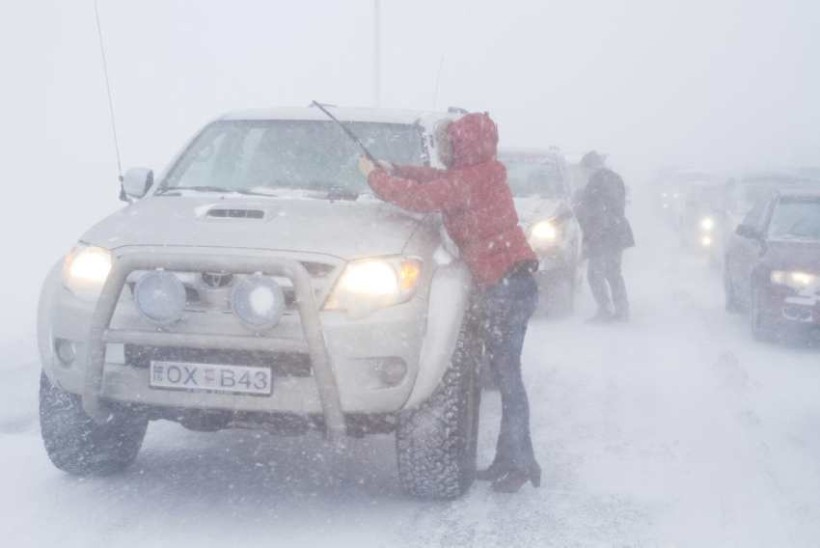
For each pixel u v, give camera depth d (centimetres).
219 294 463
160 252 459
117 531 472
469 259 518
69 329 477
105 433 530
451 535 478
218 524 486
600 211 1088
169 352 464
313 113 642
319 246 469
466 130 517
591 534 481
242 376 459
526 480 535
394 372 470
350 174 585
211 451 602
